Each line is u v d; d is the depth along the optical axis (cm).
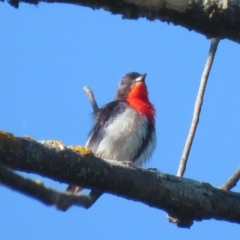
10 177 505
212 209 737
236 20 673
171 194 722
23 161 643
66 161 666
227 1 665
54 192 537
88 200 587
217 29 679
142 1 645
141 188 710
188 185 733
